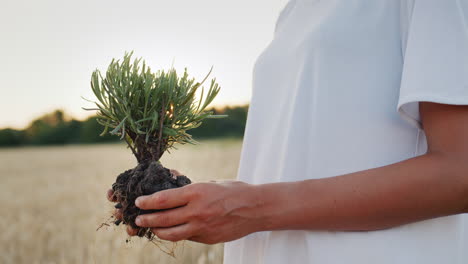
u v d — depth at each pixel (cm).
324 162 107
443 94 85
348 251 100
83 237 593
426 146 102
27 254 594
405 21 102
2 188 1506
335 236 101
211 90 121
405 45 102
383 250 97
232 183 97
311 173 108
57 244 609
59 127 5847
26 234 646
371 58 105
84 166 2400
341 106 106
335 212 91
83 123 5806
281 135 119
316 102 108
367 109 104
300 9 129
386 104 104
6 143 5841
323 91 107
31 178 1859
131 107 111
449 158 85
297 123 112
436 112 88
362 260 98
